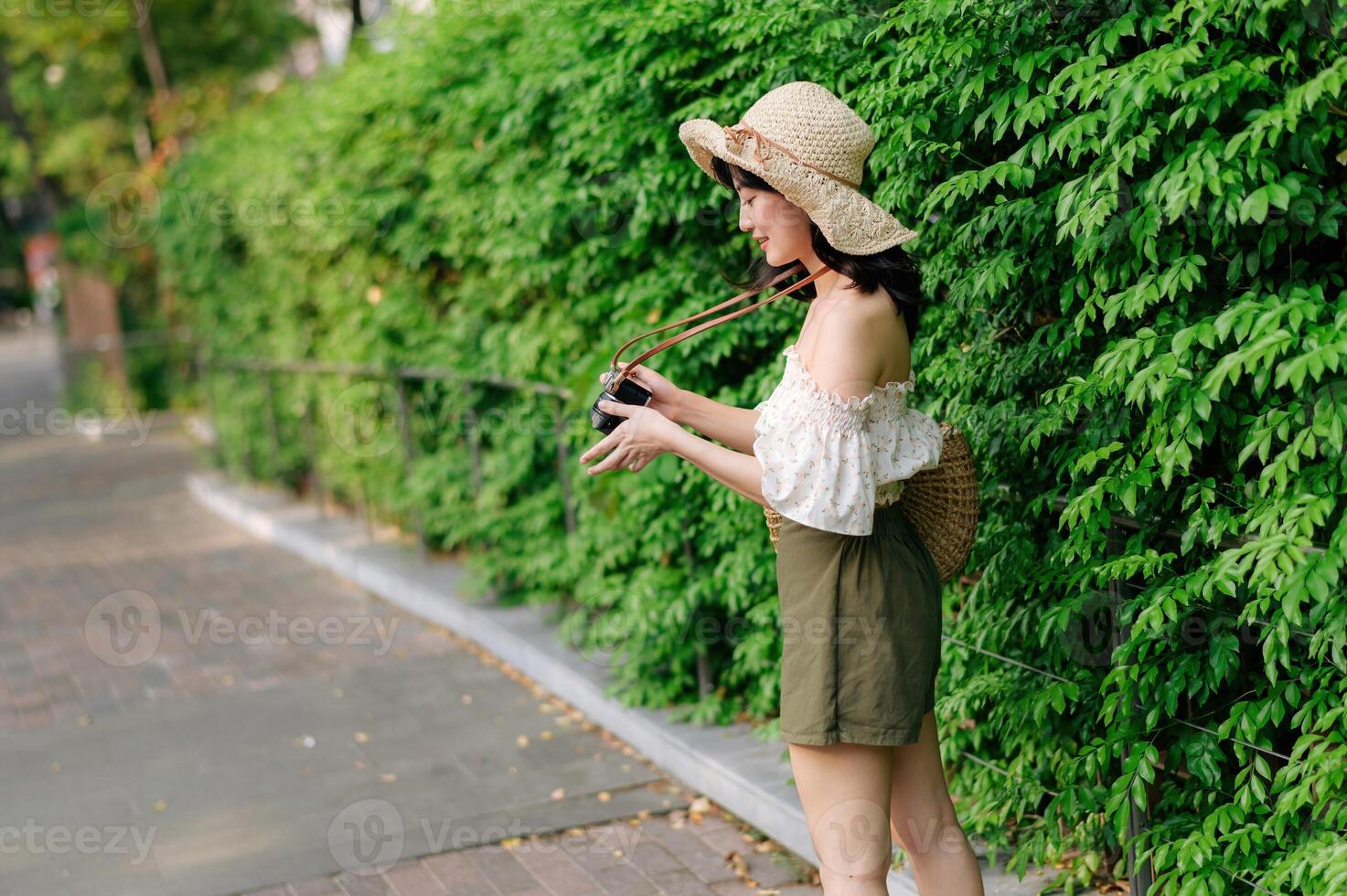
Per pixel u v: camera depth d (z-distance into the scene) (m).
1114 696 2.82
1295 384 2.21
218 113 13.58
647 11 4.04
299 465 9.84
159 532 9.92
